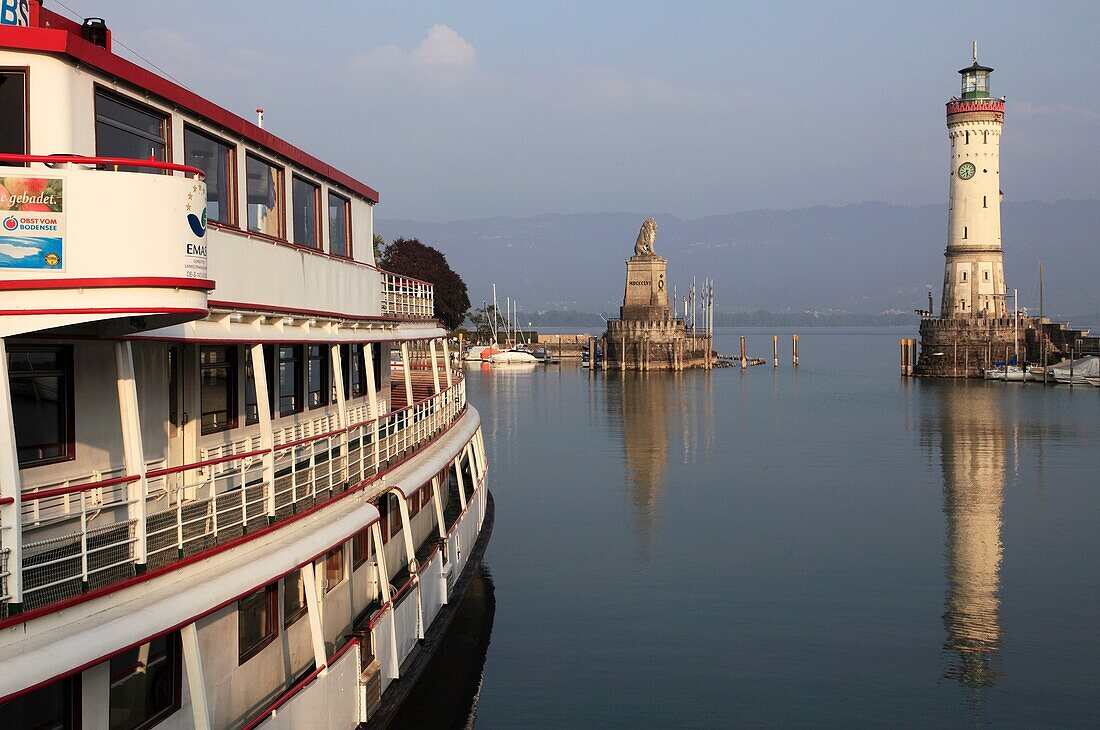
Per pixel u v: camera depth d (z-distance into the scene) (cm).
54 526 1359
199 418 1808
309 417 2369
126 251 1143
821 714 2653
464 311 15125
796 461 7094
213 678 1516
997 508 5344
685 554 4303
